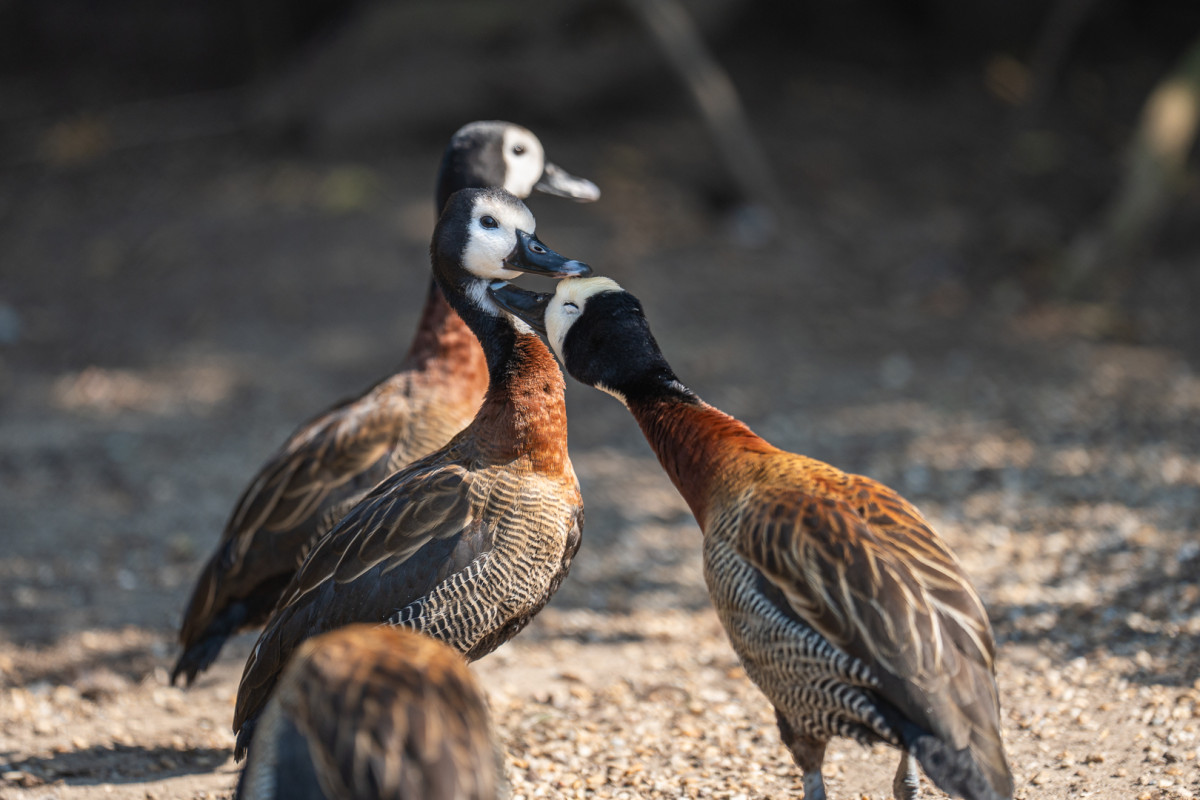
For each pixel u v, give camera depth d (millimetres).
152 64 25484
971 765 4527
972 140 22828
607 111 22234
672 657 8336
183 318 16609
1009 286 17984
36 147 22516
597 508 11406
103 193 20641
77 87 24656
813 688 5074
